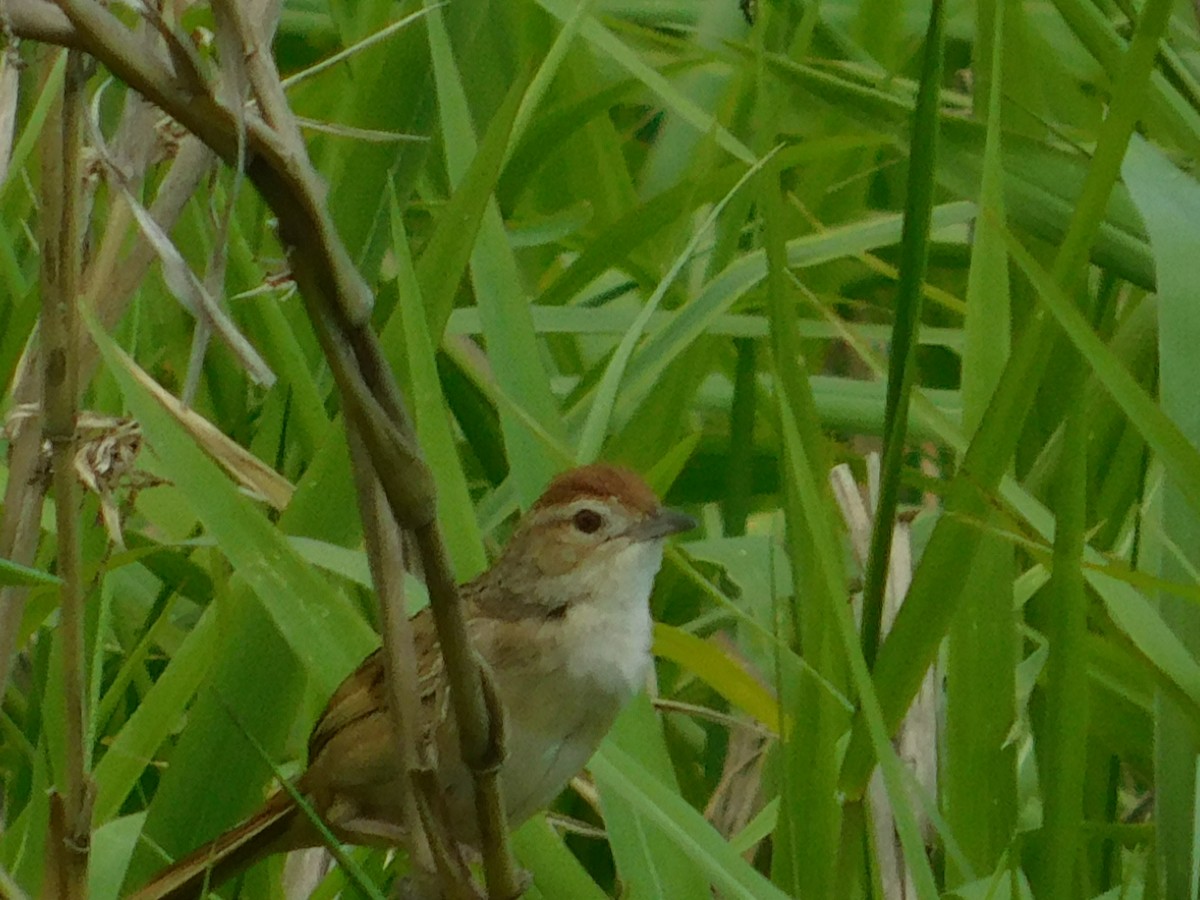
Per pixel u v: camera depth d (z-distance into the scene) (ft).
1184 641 23.11
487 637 23.48
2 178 24.71
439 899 16.71
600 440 25.98
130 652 28.07
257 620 23.73
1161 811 21.56
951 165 30.27
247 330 30.04
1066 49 37.65
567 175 37.96
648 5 38.75
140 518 32.19
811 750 22.40
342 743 23.54
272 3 22.50
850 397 32.32
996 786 23.75
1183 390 22.50
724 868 20.90
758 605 28.53
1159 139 32.27
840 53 37.04
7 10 12.71
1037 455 29.73
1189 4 36.14
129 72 13.05
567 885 22.77
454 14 33.35
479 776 15.98
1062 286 21.77
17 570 17.83
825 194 36.37
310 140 35.29
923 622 21.24
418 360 22.79
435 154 37.45
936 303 36.94
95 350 24.31
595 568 24.00
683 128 38.29
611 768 21.66
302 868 26.30
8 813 26.94
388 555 16.05
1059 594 20.88
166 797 23.68
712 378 34.53
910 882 24.81
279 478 25.82
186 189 24.89
